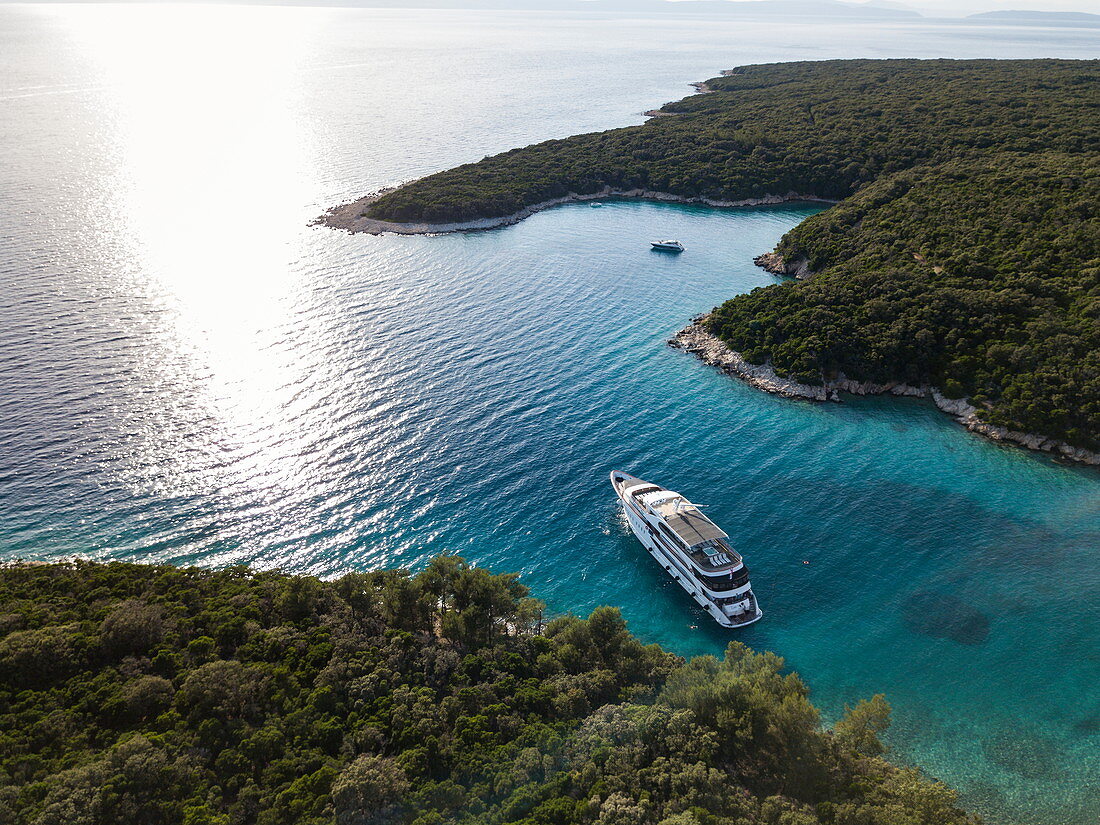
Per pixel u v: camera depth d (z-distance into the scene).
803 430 85.88
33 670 45.53
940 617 58.16
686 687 45.12
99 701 43.66
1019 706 49.91
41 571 58.91
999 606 59.00
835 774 40.69
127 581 56.84
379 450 79.94
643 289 131.12
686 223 175.00
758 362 99.69
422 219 166.88
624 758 40.03
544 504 72.88
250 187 186.25
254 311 112.81
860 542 66.88
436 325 111.88
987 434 83.88
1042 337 88.12
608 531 69.69
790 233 148.75
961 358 91.31
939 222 123.25
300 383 92.38
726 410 90.38
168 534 66.69
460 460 78.88
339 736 42.50
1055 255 102.38
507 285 130.75
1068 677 52.06
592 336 110.94
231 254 138.38
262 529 67.94
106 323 105.00
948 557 64.69
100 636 48.53
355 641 50.59
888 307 101.25
